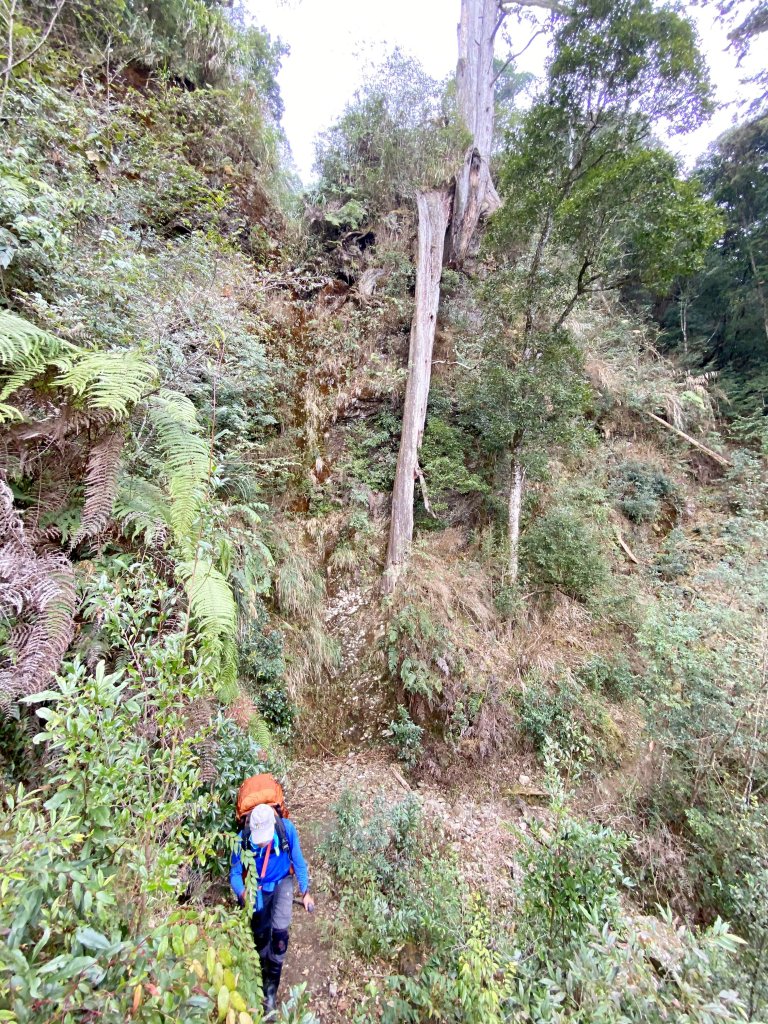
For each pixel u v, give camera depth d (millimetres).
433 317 6797
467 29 8828
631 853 3834
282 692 4414
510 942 2043
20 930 840
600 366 8578
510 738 4648
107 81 4223
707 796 3926
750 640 4316
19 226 2217
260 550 4016
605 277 5816
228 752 2535
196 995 957
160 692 1350
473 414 6641
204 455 2254
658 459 8375
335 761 4461
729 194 10555
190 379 3246
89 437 2059
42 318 2344
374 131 7527
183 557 2182
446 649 4906
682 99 4684
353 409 6629
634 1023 1329
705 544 7355
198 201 4574
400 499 5973
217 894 2344
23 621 1731
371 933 2684
